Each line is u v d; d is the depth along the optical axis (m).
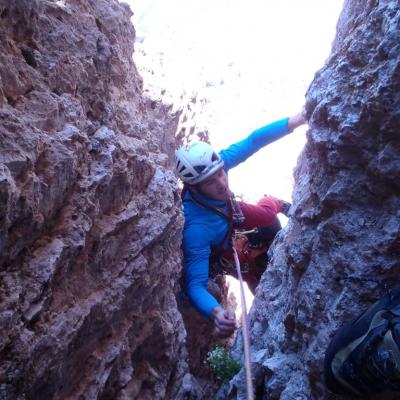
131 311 3.57
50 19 3.34
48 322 2.50
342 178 3.33
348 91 3.23
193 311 5.93
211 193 5.13
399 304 2.75
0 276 2.21
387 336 2.62
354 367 2.83
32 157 2.32
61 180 2.55
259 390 4.46
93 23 4.01
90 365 3.06
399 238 3.10
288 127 5.61
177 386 4.50
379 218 3.24
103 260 3.09
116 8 4.86
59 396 2.81
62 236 2.61
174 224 4.18
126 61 5.02
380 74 2.96
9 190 2.03
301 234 3.91
